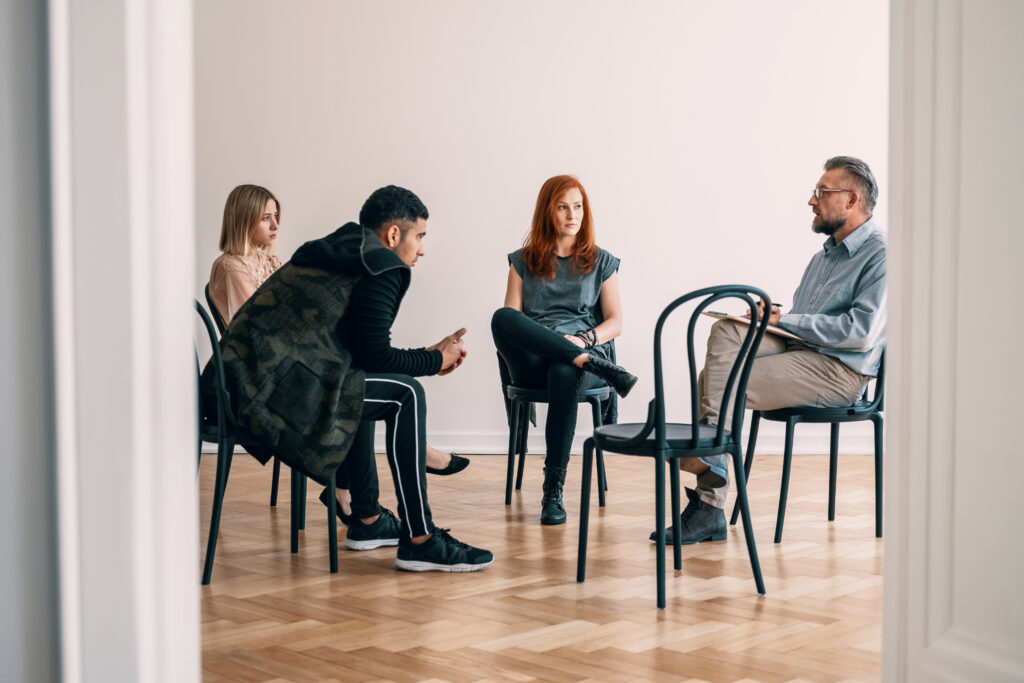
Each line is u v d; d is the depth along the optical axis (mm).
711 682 1904
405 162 5402
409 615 2367
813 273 3406
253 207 3834
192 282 1418
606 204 5418
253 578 2727
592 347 3734
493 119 5398
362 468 3070
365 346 2592
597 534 3289
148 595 1353
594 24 5406
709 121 5438
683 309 5422
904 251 1553
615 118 5418
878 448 3223
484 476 4594
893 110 1567
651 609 2410
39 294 1323
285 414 2527
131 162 1324
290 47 5367
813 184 5469
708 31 5418
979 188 1453
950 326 1493
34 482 1330
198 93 5352
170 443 1378
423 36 5383
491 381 5387
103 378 1328
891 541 1573
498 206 5406
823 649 2104
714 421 3111
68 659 1327
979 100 1450
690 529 3150
